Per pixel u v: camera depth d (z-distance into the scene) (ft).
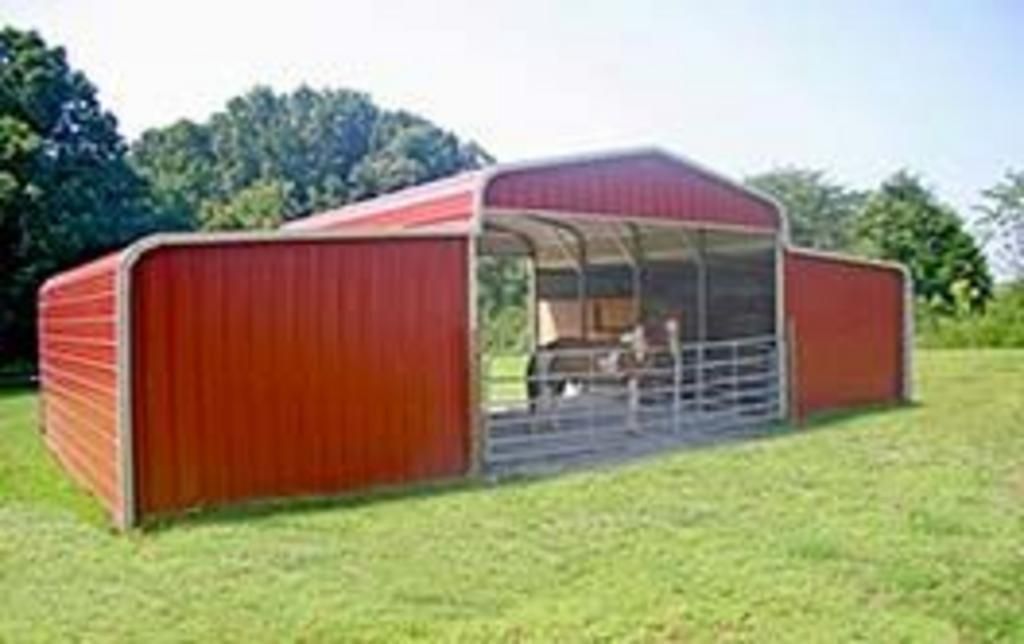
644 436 46.80
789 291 53.42
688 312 58.95
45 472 43.96
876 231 154.71
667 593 23.13
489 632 20.77
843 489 34.65
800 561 25.64
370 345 36.35
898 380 61.98
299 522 30.86
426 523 30.45
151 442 31.71
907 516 30.55
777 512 31.14
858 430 48.93
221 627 21.25
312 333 35.01
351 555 26.78
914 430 48.83
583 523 30.01
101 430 34.83
